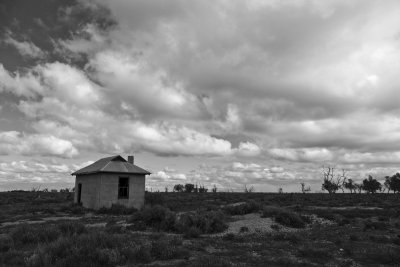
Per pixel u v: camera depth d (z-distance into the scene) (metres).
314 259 12.90
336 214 29.22
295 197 63.66
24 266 10.60
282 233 18.47
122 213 30.89
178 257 12.41
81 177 37.59
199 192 92.38
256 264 11.70
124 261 11.38
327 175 93.38
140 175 35.38
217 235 18.64
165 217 20.56
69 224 16.62
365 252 14.34
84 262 10.79
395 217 28.58
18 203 45.34
